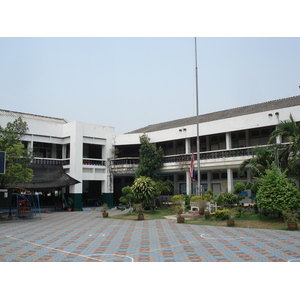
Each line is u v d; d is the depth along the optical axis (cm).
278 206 1590
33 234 1501
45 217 2403
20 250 1110
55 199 3281
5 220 2180
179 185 3447
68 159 3155
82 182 3316
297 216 1554
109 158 3312
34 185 2722
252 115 2553
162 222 1939
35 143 3183
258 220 1728
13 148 2183
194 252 1044
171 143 3441
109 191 3284
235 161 2558
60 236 1430
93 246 1173
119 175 3466
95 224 1908
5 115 3052
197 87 2448
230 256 974
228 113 3094
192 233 1460
